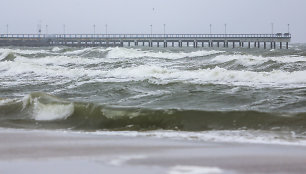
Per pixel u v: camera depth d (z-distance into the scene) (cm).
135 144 1742
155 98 3297
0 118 2678
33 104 2805
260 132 2158
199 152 1566
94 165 1342
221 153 1550
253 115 2394
